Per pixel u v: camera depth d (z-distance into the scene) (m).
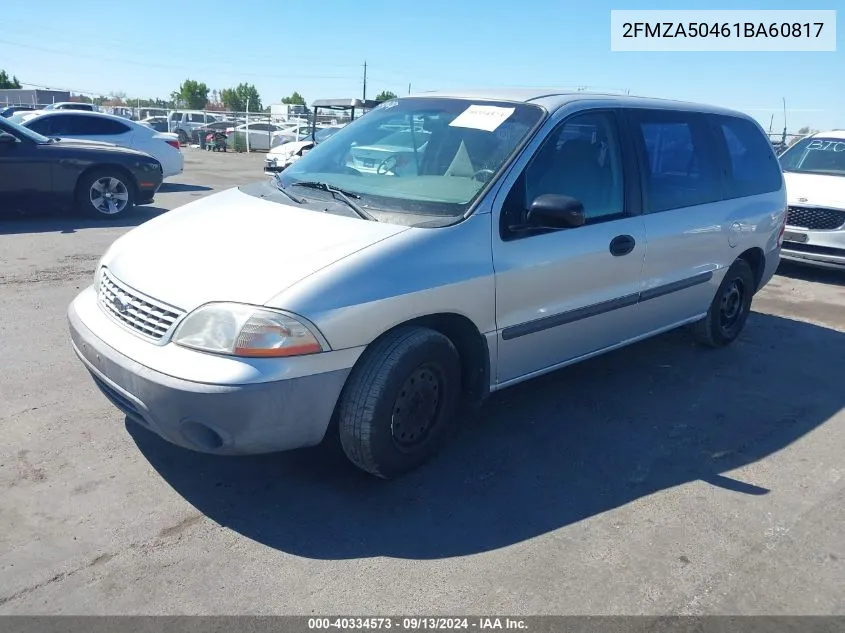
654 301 4.61
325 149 4.41
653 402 4.59
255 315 2.84
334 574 2.79
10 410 3.91
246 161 24.64
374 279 3.06
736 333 5.73
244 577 2.74
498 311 3.57
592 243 3.99
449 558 2.92
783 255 8.27
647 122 4.55
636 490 3.53
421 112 4.28
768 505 3.46
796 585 2.88
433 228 3.35
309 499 3.27
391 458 3.29
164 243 3.42
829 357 5.67
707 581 2.87
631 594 2.77
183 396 2.80
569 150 3.98
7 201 9.32
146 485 3.29
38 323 5.33
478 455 3.77
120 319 3.17
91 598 2.58
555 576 2.85
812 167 9.08
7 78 66.19
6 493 3.15
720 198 5.12
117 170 10.02
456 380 3.50
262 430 2.88
